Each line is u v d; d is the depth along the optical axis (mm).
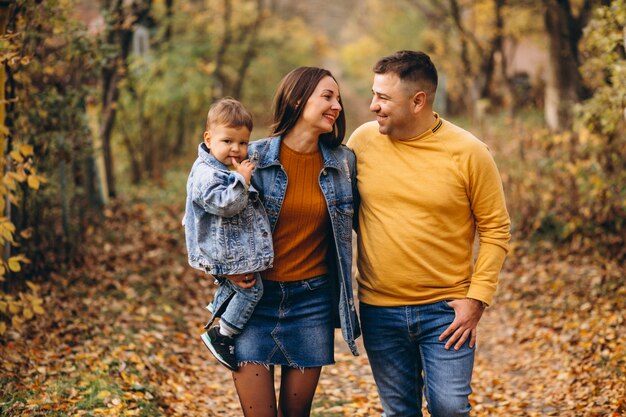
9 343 5258
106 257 8156
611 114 7086
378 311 3473
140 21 11969
